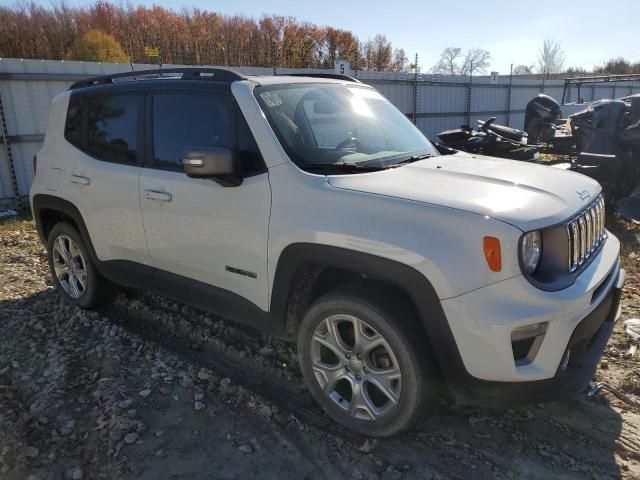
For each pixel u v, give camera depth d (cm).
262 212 295
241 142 311
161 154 355
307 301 309
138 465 265
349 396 298
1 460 267
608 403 314
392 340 259
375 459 268
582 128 798
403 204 254
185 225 336
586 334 256
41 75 955
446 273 237
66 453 273
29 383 340
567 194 280
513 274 233
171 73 367
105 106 398
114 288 451
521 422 297
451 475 257
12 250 657
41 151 455
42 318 441
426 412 267
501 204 250
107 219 392
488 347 236
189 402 316
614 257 301
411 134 384
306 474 259
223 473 259
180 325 419
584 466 262
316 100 345
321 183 281
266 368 354
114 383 333
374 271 256
